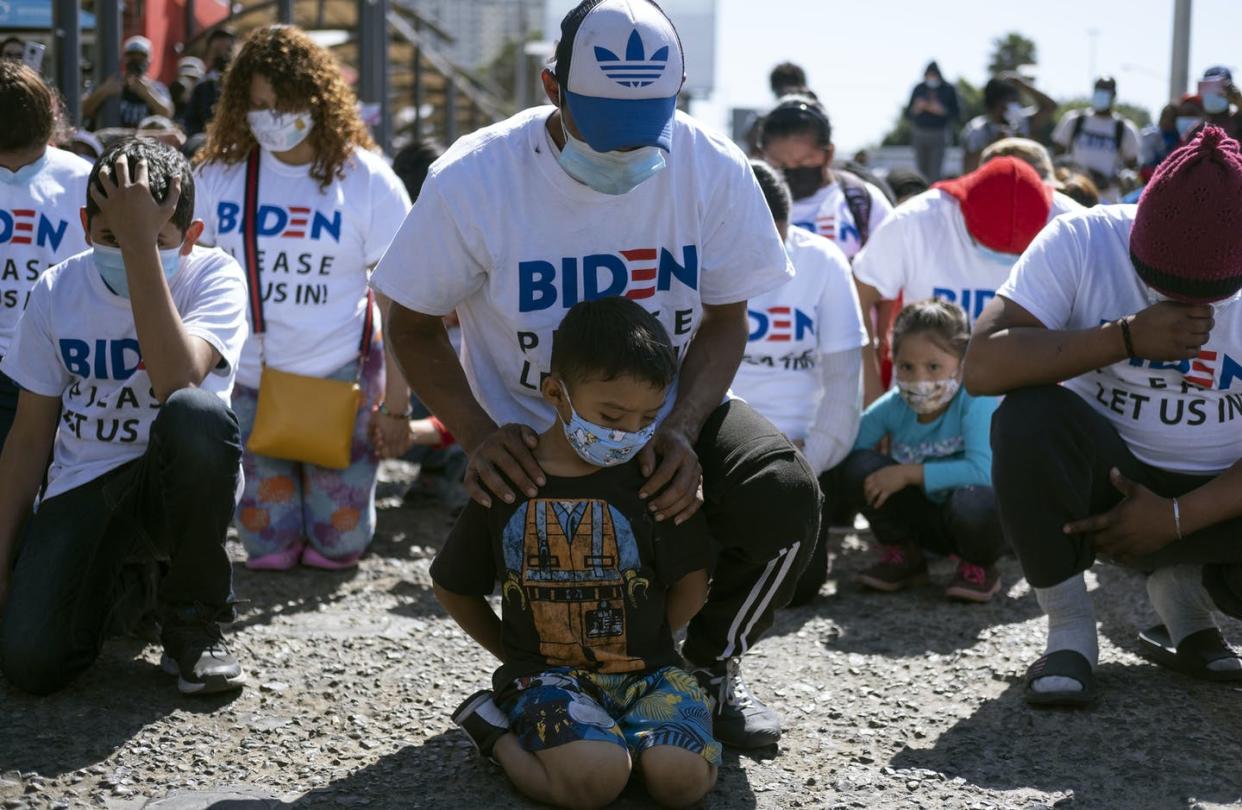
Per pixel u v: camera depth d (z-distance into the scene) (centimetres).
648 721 285
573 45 270
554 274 299
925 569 497
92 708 339
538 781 281
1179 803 291
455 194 293
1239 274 317
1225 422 353
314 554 511
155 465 336
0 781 293
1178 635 378
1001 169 536
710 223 304
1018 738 331
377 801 289
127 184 329
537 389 310
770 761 316
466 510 307
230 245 501
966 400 484
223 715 340
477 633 319
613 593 290
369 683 370
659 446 291
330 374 506
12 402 396
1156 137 1042
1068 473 346
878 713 350
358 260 511
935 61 1570
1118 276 351
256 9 1335
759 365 495
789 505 297
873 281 558
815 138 618
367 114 1162
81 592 347
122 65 899
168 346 337
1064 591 357
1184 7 1233
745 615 310
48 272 362
